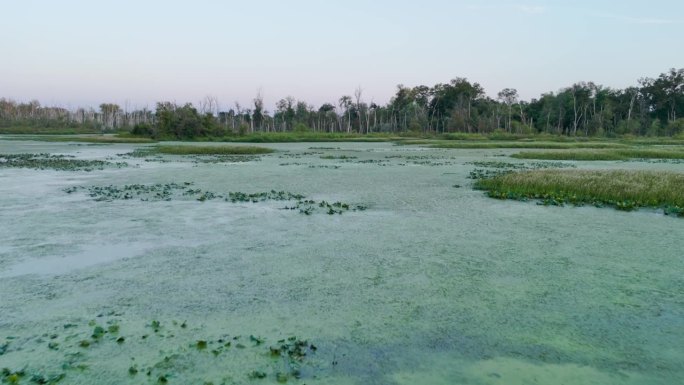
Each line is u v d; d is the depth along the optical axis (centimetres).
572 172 2016
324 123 10556
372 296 683
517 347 539
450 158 3412
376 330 579
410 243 960
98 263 829
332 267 809
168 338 556
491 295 688
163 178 2019
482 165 2789
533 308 643
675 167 2681
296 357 514
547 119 8938
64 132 8769
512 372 488
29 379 471
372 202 1434
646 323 598
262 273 778
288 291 701
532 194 1547
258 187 1755
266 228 1085
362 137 7756
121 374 481
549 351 530
